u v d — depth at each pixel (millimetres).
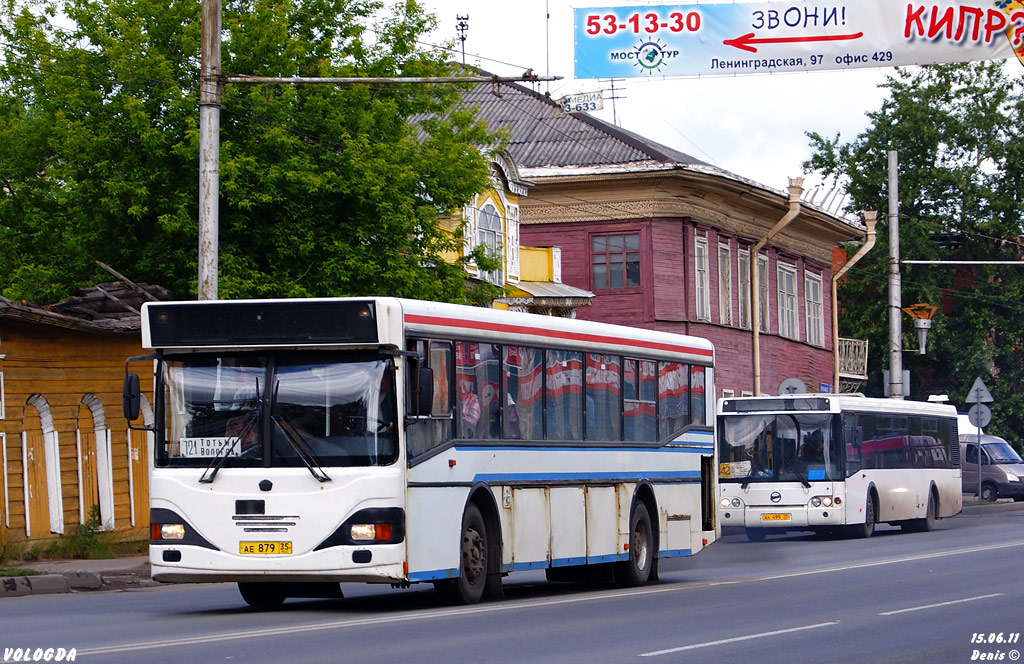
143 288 49000
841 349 105562
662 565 45375
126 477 45969
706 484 40375
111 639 22219
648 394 36938
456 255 67250
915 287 117438
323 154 52406
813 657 21312
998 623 26234
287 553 26359
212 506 26703
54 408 43156
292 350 27094
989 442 95500
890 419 64625
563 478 32656
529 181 78250
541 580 39125
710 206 85562
